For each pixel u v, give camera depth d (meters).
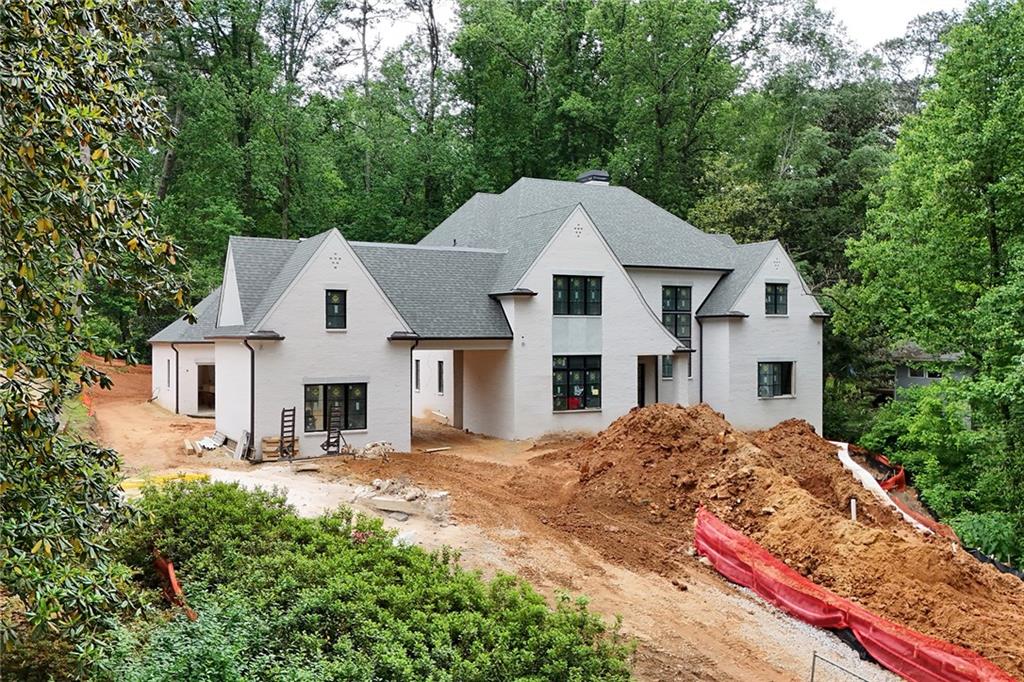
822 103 53.41
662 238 36.28
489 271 31.62
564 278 30.09
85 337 7.60
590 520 19.11
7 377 6.35
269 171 45.75
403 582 11.62
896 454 30.70
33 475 6.93
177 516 12.84
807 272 45.12
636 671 12.01
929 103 29.38
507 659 9.21
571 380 30.27
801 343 36.03
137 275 7.77
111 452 7.98
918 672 12.53
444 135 55.47
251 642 8.90
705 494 20.30
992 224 27.20
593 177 41.00
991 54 26.50
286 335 24.23
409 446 26.59
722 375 34.59
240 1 46.81
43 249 7.00
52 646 8.87
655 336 31.83
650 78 48.81
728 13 52.62
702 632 13.80
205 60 48.84
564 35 56.34
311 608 9.99
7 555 6.59
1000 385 22.73
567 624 10.30
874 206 42.19
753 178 52.12
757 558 16.44
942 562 15.91
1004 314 24.30
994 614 15.02
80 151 7.36
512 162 58.25
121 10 8.14
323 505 18.23
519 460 25.80
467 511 18.97
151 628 9.21
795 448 27.02
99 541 9.12
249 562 11.41
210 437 27.53
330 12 56.56
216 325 28.17
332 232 25.09
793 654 13.31
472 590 11.30
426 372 38.78
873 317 32.81
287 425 24.20
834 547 17.00
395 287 28.84
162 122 8.80
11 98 6.47
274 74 47.66
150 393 41.75
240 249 26.77
